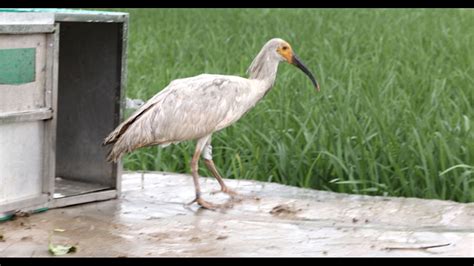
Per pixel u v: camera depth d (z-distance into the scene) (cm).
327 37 2661
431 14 3281
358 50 2420
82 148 1294
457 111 1567
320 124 1474
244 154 1483
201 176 1452
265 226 1130
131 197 1266
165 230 1105
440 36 2603
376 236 1092
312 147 1447
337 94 1717
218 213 1191
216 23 3089
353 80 1872
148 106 1190
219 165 1478
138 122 1180
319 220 1167
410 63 2178
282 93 1734
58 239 1062
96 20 1187
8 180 1130
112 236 1077
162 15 3372
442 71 2067
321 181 1409
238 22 3116
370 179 1384
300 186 1399
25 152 1145
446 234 1103
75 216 1158
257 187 1337
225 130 1543
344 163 1396
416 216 1188
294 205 1234
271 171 1431
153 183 1352
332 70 2019
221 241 1065
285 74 1902
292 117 1570
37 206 1162
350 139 1449
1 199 1125
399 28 2864
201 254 1016
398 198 1277
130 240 1063
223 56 2255
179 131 1191
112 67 1263
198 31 2820
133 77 1992
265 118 1587
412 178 1352
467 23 2948
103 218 1152
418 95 1770
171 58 2269
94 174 1285
